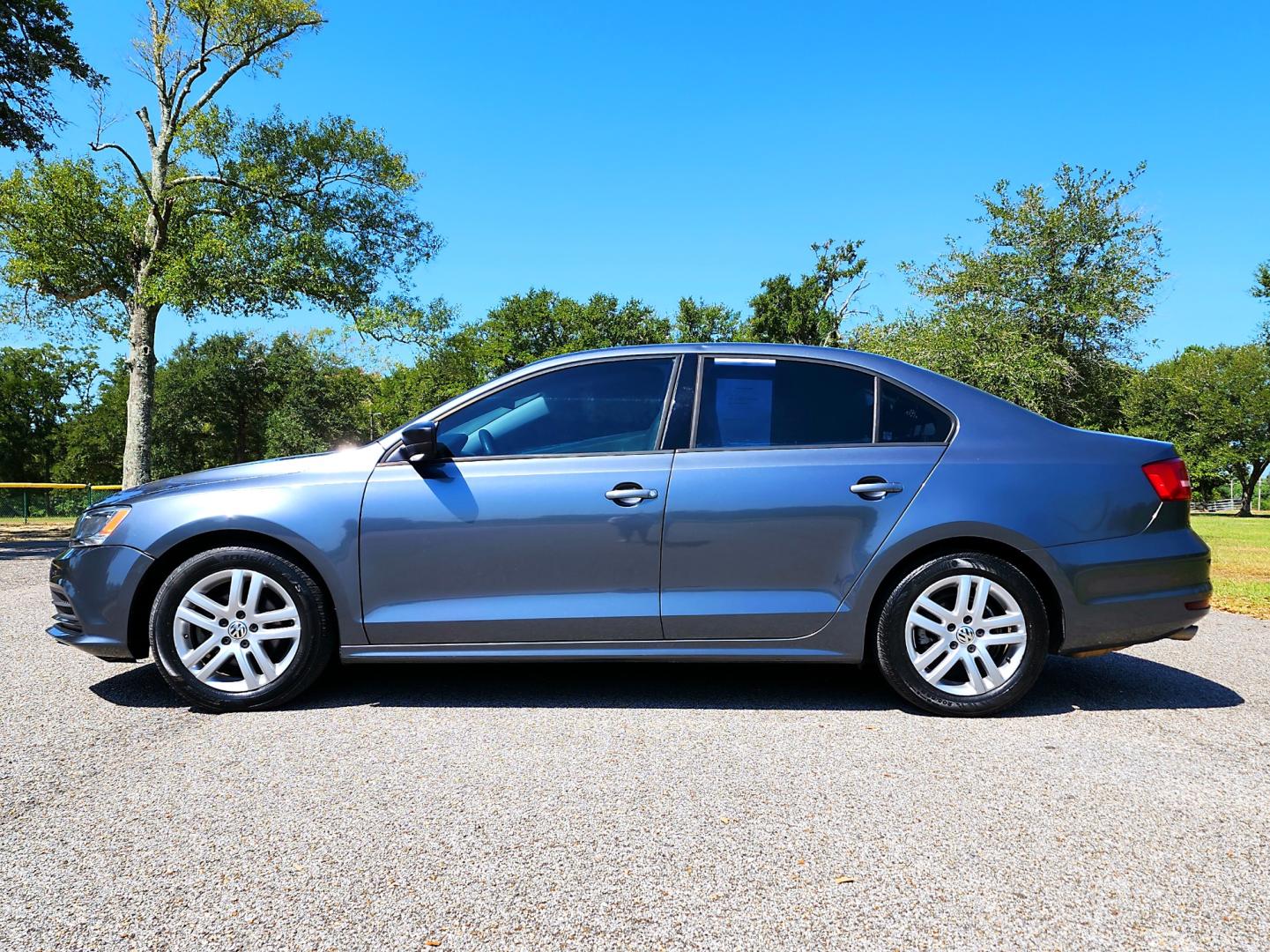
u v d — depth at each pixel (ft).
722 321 159.43
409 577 11.70
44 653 15.48
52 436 198.18
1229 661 15.30
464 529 11.67
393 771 9.34
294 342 182.60
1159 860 7.20
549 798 8.57
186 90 69.92
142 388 66.03
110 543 11.82
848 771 9.36
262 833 7.72
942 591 11.71
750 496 11.63
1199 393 179.93
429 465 11.94
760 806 8.38
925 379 12.35
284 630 11.68
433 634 11.72
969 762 9.66
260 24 68.90
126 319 71.77
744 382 12.35
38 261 62.64
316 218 72.08
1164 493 11.78
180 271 61.26
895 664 11.48
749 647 11.73
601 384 12.44
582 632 11.69
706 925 6.15
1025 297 77.41
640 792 8.72
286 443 170.91
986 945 5.89
